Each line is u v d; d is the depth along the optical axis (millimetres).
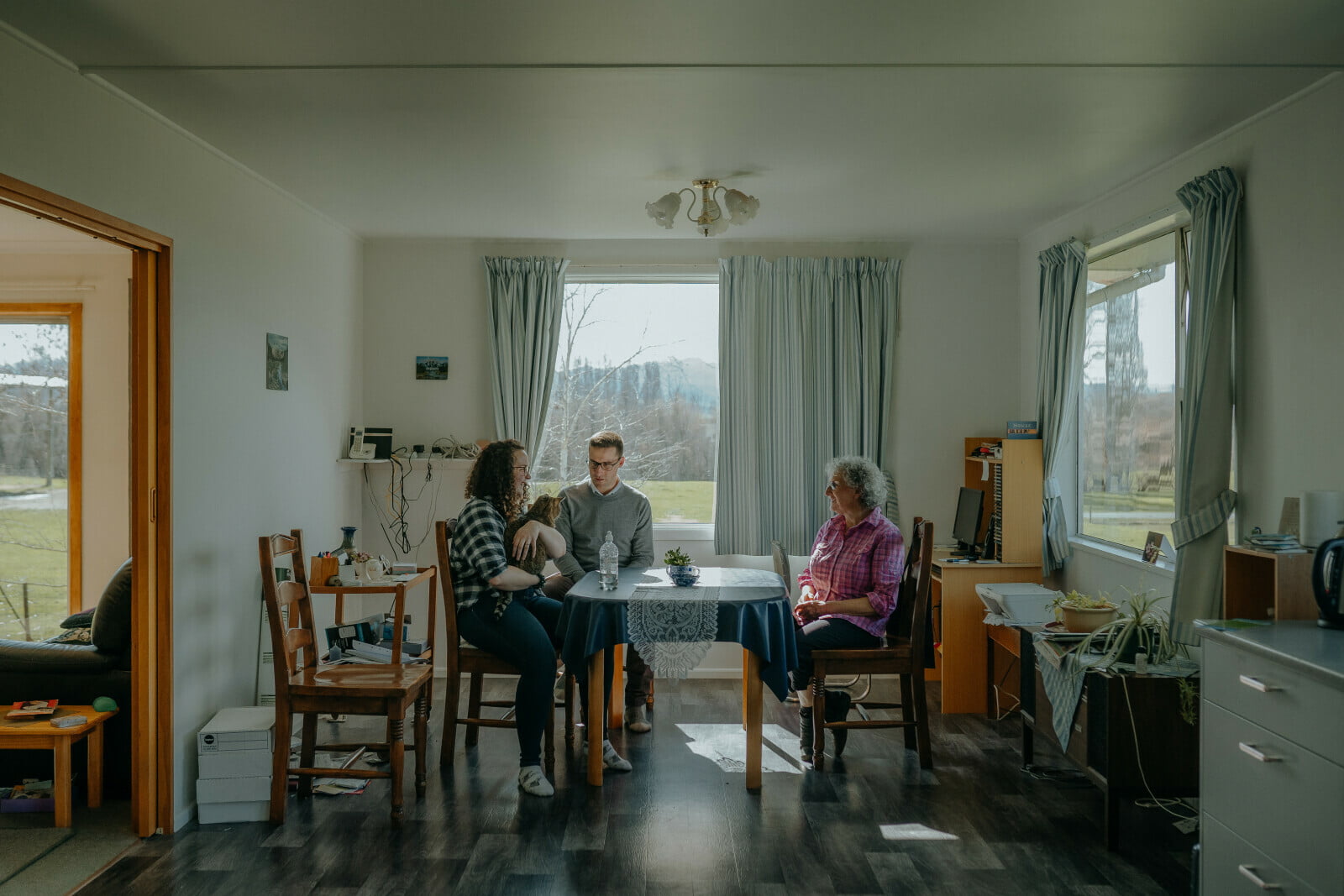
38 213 2555
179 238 3182
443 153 3545
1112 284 4324
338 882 2705
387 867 2801
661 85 2844
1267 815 2100
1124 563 4012
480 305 5246
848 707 3785
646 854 2875
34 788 3365
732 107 3047
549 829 3072
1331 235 2787
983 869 2762
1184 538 3256
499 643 3498
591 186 4059
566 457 5453
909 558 3854
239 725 3205
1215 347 3236
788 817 3160
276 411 4023
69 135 2609
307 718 3375
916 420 5223
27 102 2441
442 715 4441
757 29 2447
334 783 3500
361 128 3236
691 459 5418
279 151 3482
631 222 4750
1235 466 3285
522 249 5238
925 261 5223
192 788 3242
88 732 3283
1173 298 3799
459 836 3016
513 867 2793
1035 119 3176
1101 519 4418
